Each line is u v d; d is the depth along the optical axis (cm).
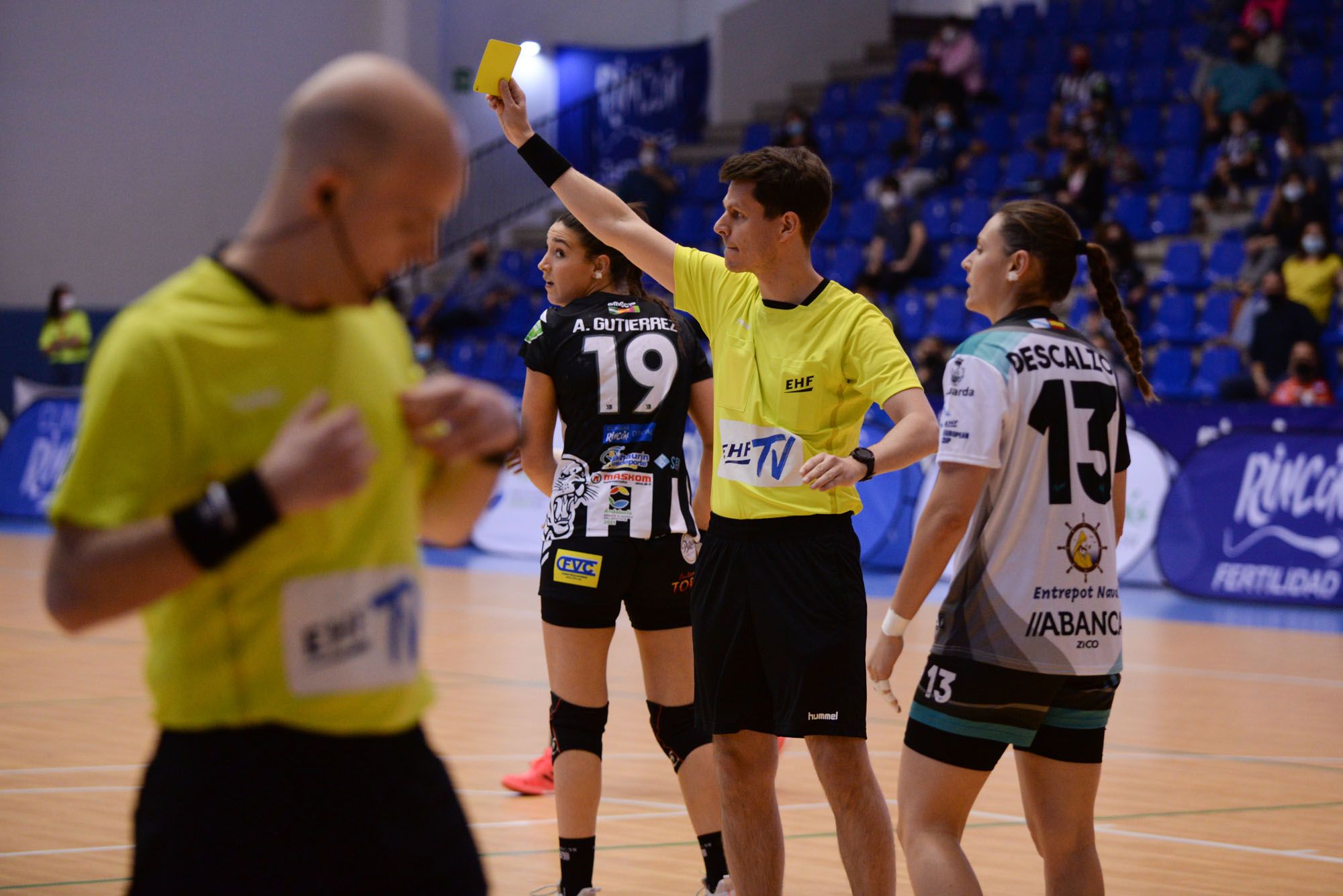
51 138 2409
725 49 2497
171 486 227
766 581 427
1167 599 1427
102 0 2414
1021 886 518
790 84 2538
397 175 230
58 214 2416
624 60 2625
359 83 230
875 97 2331
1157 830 601
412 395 247
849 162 2211
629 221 486
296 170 233
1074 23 2289
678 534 511
